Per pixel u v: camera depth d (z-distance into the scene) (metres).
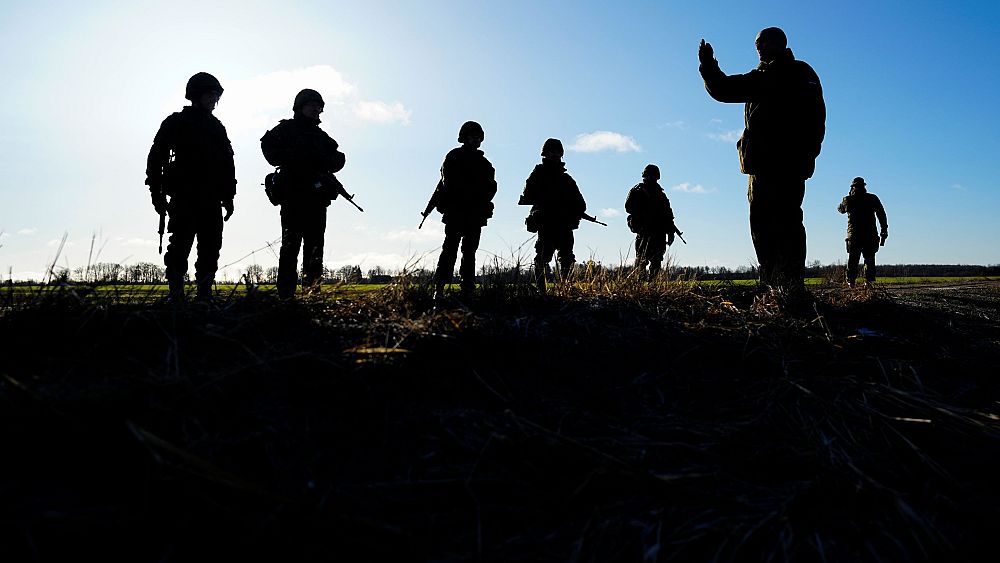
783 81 6.07
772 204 6.21
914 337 5.25
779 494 2.77
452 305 4.95
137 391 2.80
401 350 3.46
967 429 3.51
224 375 3.04
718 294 6.01
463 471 2.71
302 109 5.68
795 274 6.14
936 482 3.04
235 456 2.57
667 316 4.93
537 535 2.39
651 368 4.01
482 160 6.18
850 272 12.69
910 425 3.50
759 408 3.60
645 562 2.26
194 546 2.04
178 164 5.21
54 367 3.06
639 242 9.64
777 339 4.63
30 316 3.52
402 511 2.44
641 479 2.75
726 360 4.23
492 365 3.68
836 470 3.01
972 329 5.94
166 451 2.38
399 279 5.24
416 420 3.02
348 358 3.38
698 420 3.44
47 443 2.36
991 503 2.85
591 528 2.44
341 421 2.93
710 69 6.14
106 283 4.18
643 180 9.80
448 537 2.33
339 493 2.46
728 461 3.04
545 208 7.22
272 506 2.26
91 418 2.53
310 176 5.54
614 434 3.17
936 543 2.49
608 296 5.30
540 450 2.86
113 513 2.11
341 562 2.09
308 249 5.68
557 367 3.82
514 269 5.86
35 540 1.95
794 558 2.34
